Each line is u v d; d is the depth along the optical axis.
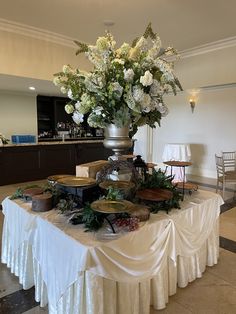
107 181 1.80
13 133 7.10
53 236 1.46
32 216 1.66
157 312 1.67
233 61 5.32
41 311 1.69
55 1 3.70
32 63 5.07
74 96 1.67
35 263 1.71
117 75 1.56
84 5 3.83
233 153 5.45
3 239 2.16
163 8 3.90
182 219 1.75
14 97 7.02
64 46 5.47
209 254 2.19
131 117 1.76
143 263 1.48
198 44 5.56
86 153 6.46
